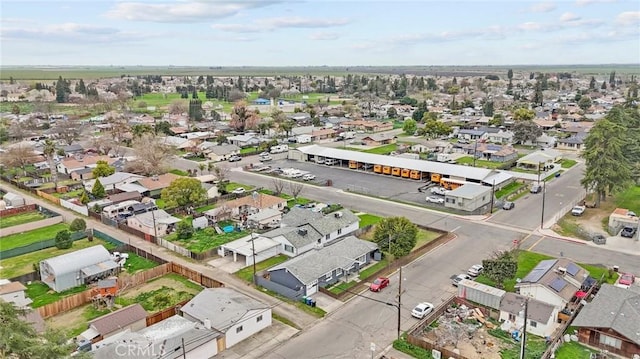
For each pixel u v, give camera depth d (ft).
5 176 312.29
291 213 211.20
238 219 224.33
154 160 312.91
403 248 171.53
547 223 215.31
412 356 118.32
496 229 208.85
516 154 366.63
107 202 245.24
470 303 141.49
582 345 121.60
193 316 131.23
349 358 118.01
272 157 374.22
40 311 137.28
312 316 138.82
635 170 246.27
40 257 185.26
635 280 155.94
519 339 123.44
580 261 173.27
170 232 209.97
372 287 152.46
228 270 170.71
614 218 203.72
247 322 127.95
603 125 232.53
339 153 345.10
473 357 116.06
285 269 153.58
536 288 138.92
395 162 315.78
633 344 114.21
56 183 288.10
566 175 307.37
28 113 617.62
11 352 84.58
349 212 211.20
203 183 276.21
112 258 172.86
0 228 214.69
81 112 639.76
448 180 278.26
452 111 628.28
